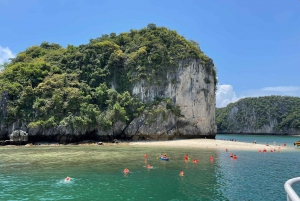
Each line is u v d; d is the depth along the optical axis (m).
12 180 22.44
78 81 75.38
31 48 92.31
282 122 194.25
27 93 64.19
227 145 58.78
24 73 69.62
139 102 73.00
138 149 49.97
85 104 66.38
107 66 77.75
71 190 19.41
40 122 60.75
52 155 39.56
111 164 31.02
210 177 24.59
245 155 42.00
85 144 60.94
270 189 20.39
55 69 75.31
